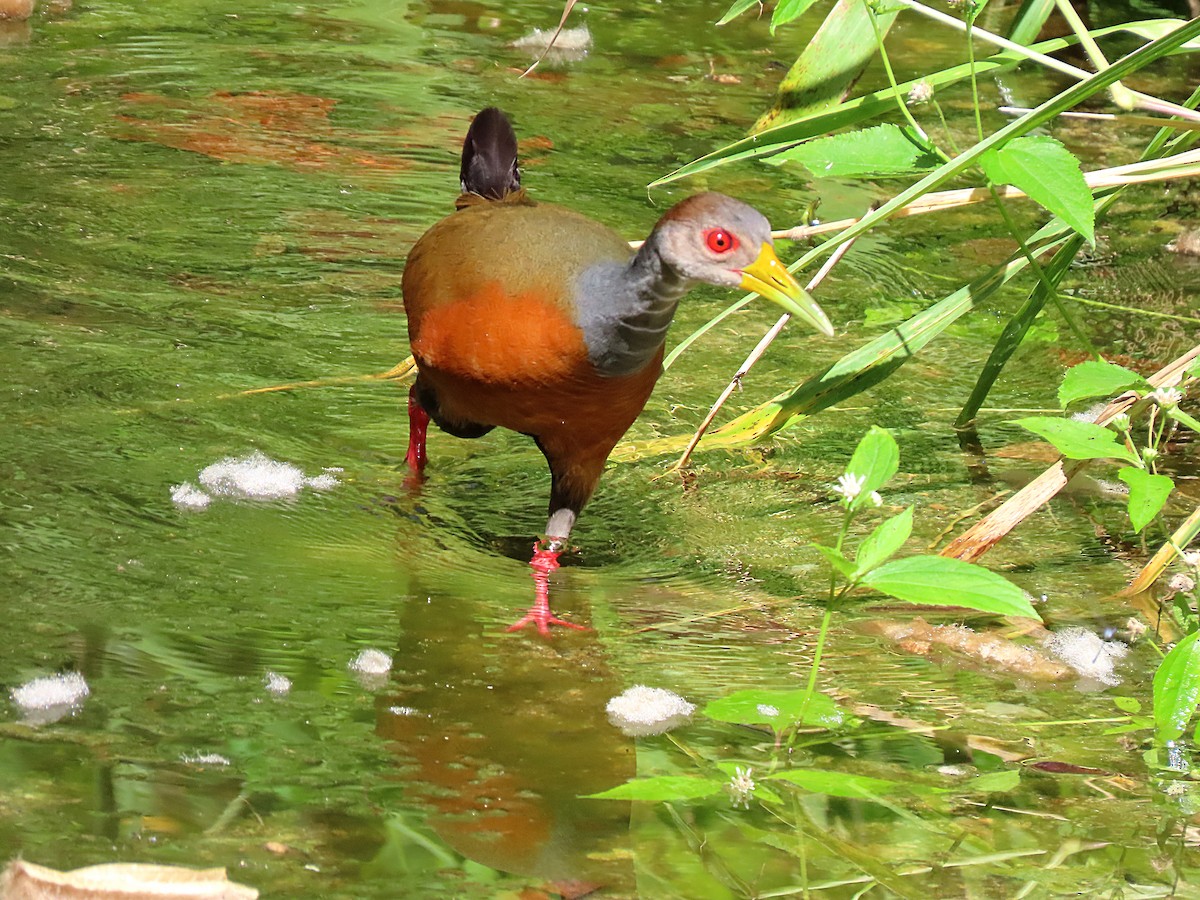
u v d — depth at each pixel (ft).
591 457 27.20
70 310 34.63
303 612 23.88
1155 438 29.04
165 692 20.86
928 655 24.32
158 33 56.03
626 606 25.63
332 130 47.67
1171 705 20.74
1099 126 51.03
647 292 24.66
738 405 33.63
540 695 22.13
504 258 25.02
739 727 21.58
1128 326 37.88
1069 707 22.74
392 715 21.04
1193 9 58.65
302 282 37.63
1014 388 35.04
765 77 55.62
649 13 63.21
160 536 25.73
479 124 31.22
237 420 30.76
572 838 18.48
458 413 28.02
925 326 29.17
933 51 57.52
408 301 27.66
